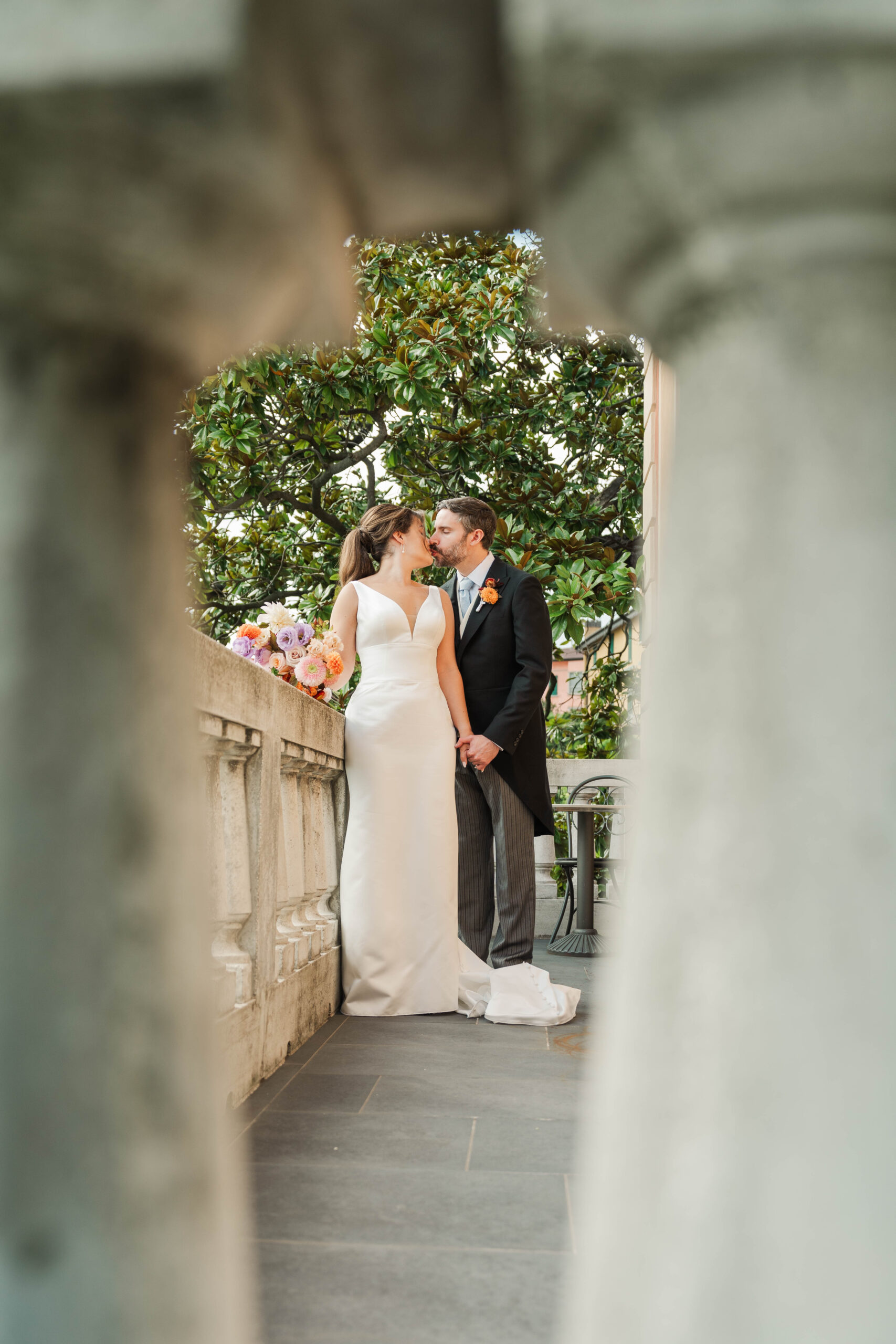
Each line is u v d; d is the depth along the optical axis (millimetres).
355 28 562
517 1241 1962
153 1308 637
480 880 5035
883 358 631
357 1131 2719
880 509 624
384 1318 1617
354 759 4758
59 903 647
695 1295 591
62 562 667
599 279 699
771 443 634
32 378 680
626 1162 630
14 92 550
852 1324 573
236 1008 3049
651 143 592
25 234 623
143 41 535
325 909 4801
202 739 2857
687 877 629
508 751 4645
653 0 538
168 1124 660
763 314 643
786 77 556
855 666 613
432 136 629
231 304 696
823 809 607
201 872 723
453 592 5262
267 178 601
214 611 12367
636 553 10602
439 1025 4355
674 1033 623
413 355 9727
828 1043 593
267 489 11539
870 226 616
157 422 728
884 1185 583
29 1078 638
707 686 637
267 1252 1897
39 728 656
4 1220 633
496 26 564
